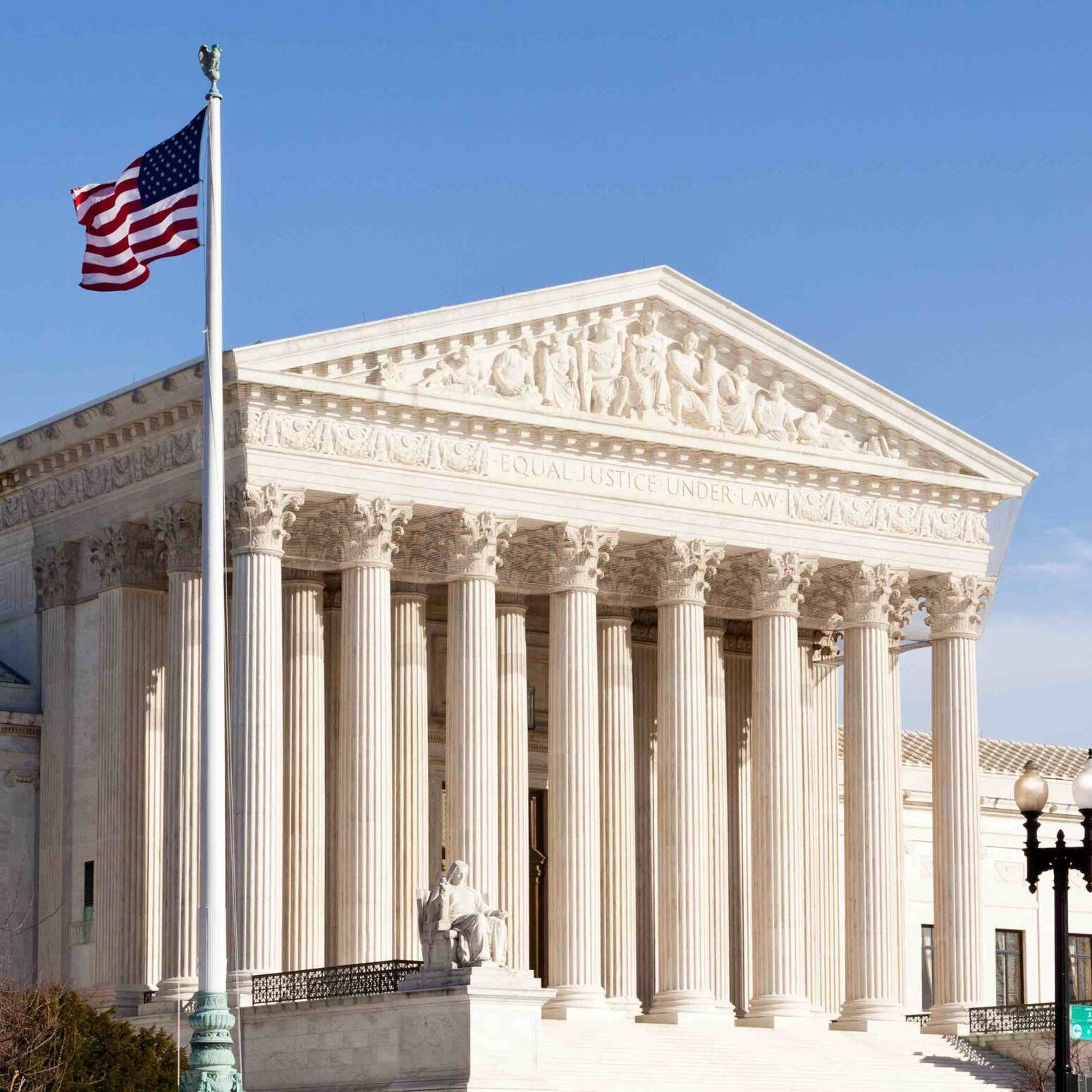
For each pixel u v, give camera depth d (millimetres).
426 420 93438
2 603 102875
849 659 105000
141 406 92812
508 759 100000
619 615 105062
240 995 85312
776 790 100938
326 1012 81312
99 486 96750
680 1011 96500
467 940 78312
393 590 99312
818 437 103812
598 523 97562
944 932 104375
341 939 90125
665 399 99625
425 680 99562
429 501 93312
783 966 100000
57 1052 76750
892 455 106062
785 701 101500
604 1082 84562
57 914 96938
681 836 98000
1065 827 133375
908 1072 95000
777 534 102312
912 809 127062
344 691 91625
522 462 96125
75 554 99062
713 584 106125
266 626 88625
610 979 102188
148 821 93875
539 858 110625
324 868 97625
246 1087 83688
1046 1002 109250
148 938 92938
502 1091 76375
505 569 99688
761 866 100750
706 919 98125
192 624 91750
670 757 98750
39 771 99312
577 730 96188
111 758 94438
